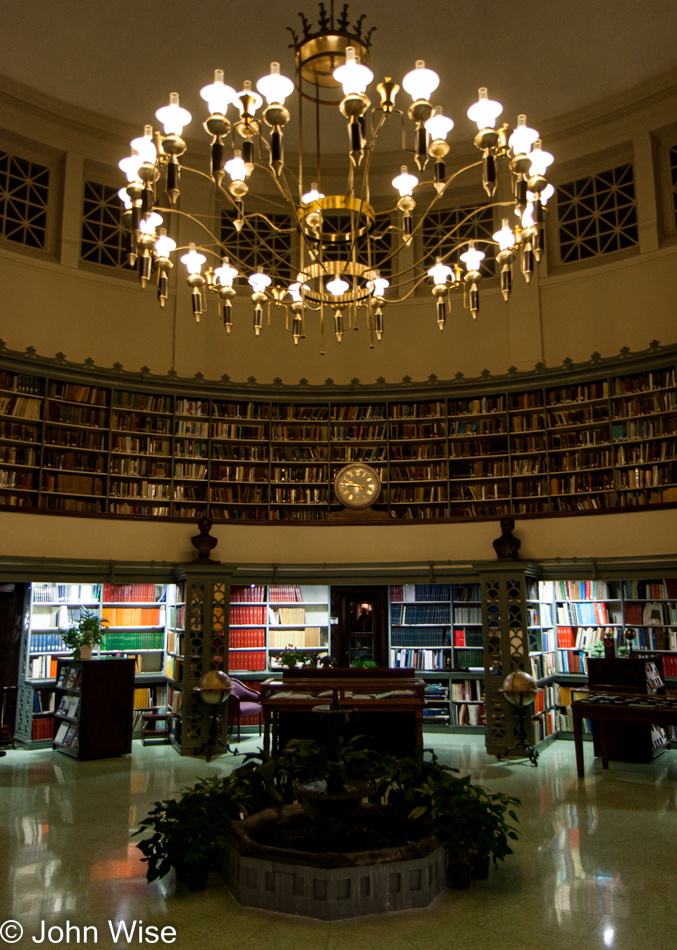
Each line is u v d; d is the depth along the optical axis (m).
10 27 8.46
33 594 8.55
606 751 7.21
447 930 3.46
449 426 10.03
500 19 8.49
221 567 8.27
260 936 3.40
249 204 11.19
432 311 10.53
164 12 8.33
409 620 9.55
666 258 9.48
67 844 4.78
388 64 9.23
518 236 5.06
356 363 10.46
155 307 10.17
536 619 8.52
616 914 3.64
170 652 8.91
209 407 9.77
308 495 9.86
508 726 7.77
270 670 9.26
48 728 8.43
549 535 8.34
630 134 9.91
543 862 4.41
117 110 9.93
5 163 9.72
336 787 4.01
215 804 4.18
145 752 8.05
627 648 8.45
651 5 8.28
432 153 4.66
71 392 9.18
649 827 5.14
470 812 4.05
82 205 10.05
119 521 8.33
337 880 3.60
